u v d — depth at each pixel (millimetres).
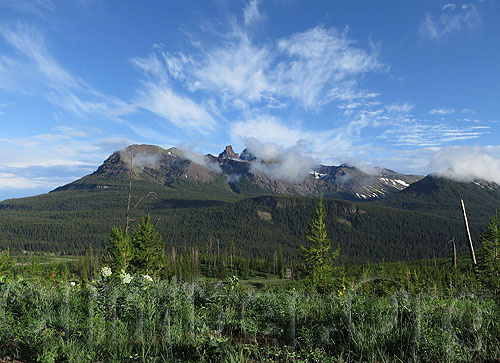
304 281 19531
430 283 9375
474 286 11367
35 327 5504
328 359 5184
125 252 29922
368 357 5293
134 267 34062
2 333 5469
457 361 5020
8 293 6828
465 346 5324
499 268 21172
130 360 5000
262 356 5281
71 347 5277
